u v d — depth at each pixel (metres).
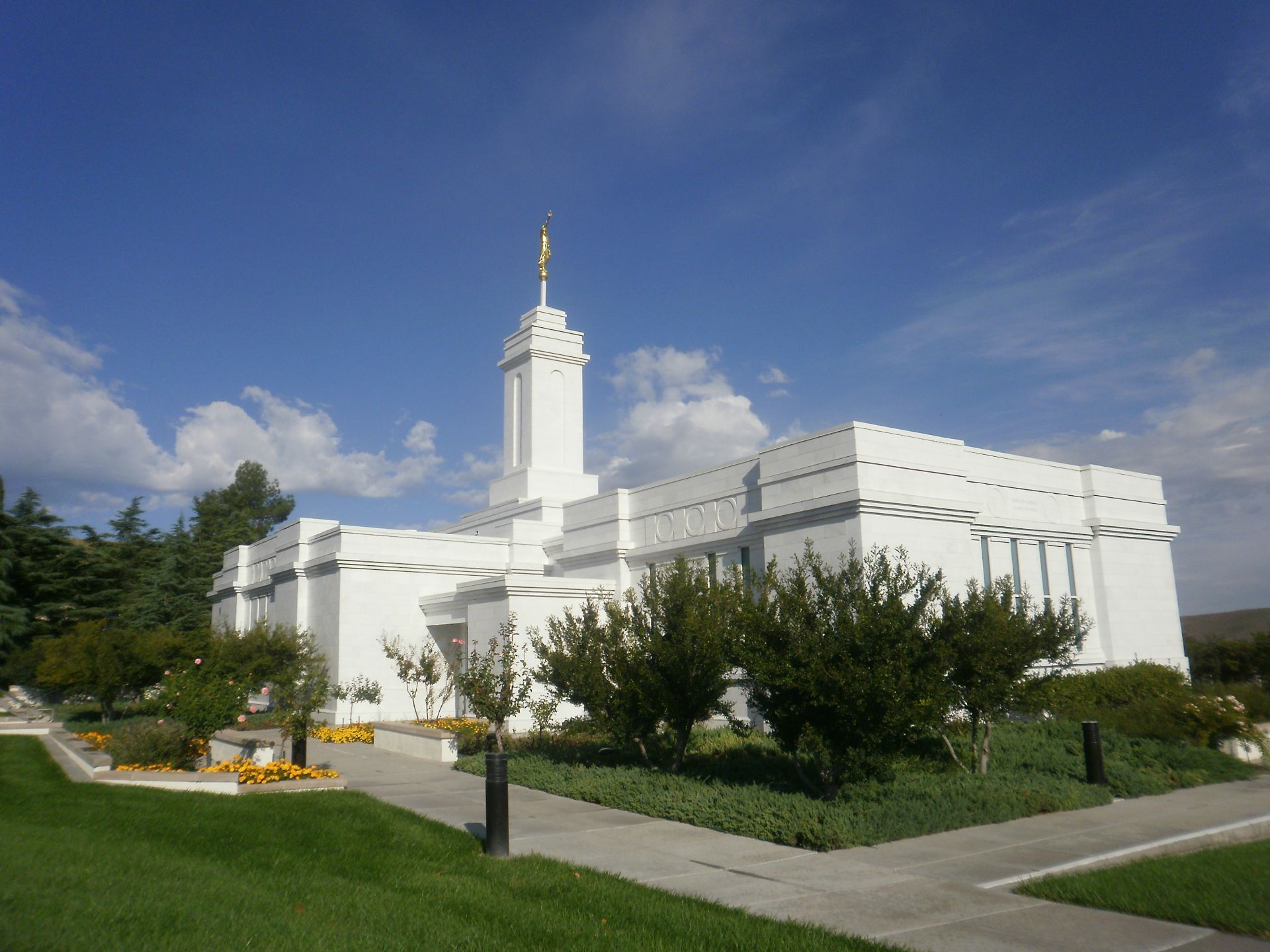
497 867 9.38
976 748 15.15
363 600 30.23
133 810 11.91
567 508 32.94
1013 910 8.05
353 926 6.98
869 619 12.10
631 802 13.15
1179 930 7.43
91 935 6.31
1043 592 26.70
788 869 9.57
